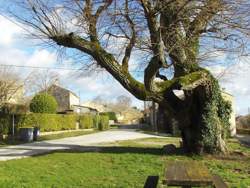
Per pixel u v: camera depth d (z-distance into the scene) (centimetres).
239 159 1706
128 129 6556
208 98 1806
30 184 1191
